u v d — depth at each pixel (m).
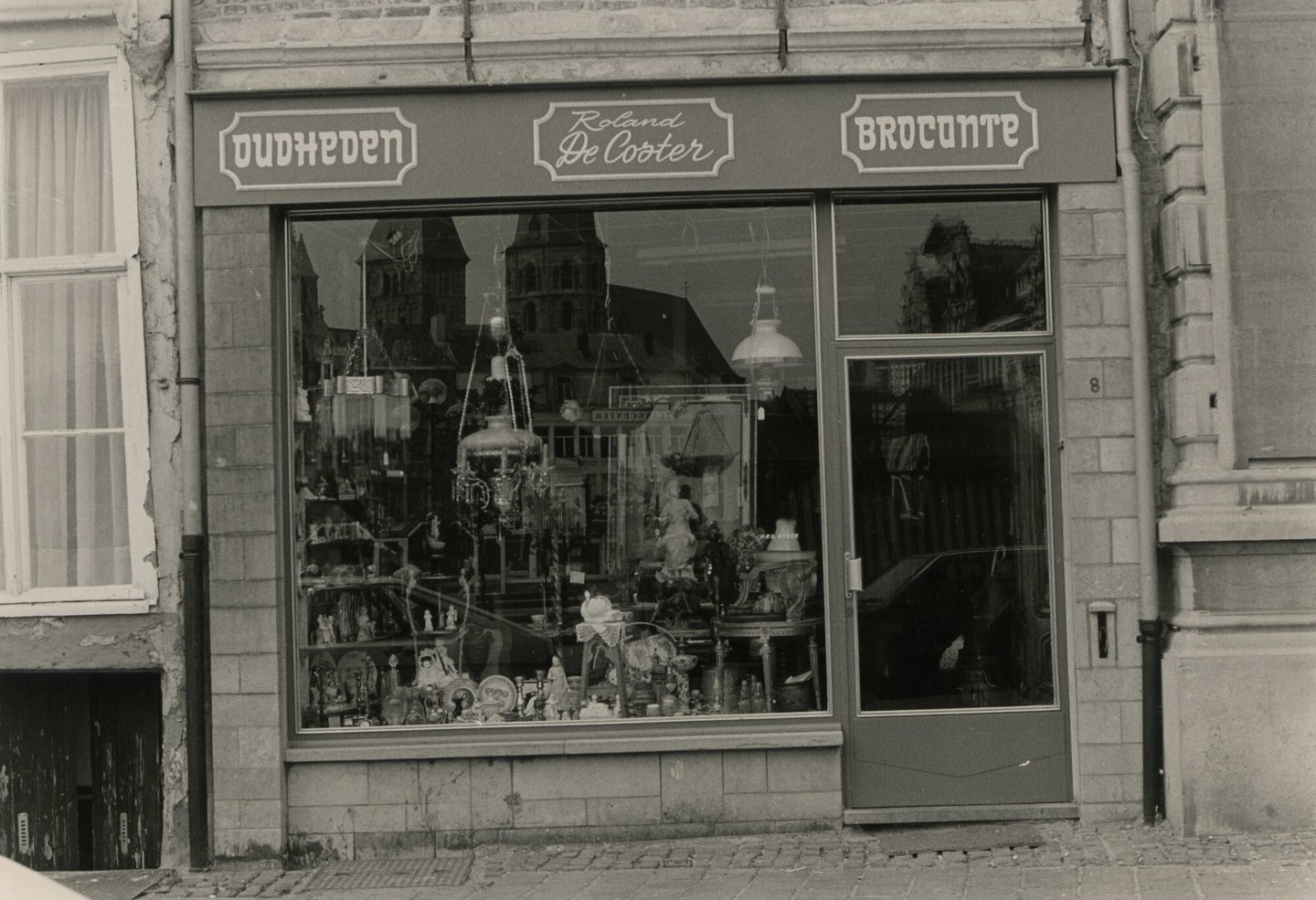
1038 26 7.52
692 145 7.52
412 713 7.75
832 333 7.70
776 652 7.71
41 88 7.80
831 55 7.58
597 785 7.54
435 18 7.60
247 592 7.46
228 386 7.50
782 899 6.37
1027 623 7.65
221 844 7.42
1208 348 7.36
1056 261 7.66
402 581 7.80
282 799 7.46
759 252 7.77
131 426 7.61
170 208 7.62
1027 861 6.85
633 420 7.85
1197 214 7.36
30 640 7.62
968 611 7.67
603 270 7.81
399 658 7.77
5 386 7.75
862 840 7.37
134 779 7.84
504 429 7.86
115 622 7.60
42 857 7.81
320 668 7.71
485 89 7.51
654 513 7.85
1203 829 7.16
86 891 7.04
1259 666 7.14
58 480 7.77
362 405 7.80
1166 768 7.36
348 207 7.68
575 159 7.53
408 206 7.70
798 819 7.52
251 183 7.52
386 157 7.53
